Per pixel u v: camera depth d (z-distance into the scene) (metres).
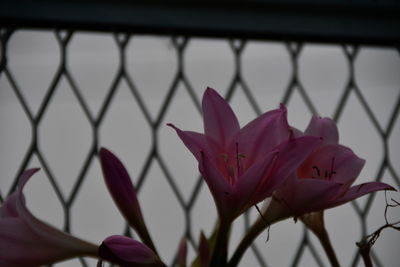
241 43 1.13
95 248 0.68
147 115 1.08
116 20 1.00
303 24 1.05
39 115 1.05
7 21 1.00
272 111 0.68
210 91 0.68
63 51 1.07
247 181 0.65
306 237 1.08
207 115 0.68
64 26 1.01
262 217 0.67
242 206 0.66
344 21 1.07
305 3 1.04
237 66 1.12
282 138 0.68
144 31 1.04
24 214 0.65
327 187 0.66
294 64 1.14
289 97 1.13
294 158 0.65
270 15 1.04
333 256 0.71
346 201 0.67
